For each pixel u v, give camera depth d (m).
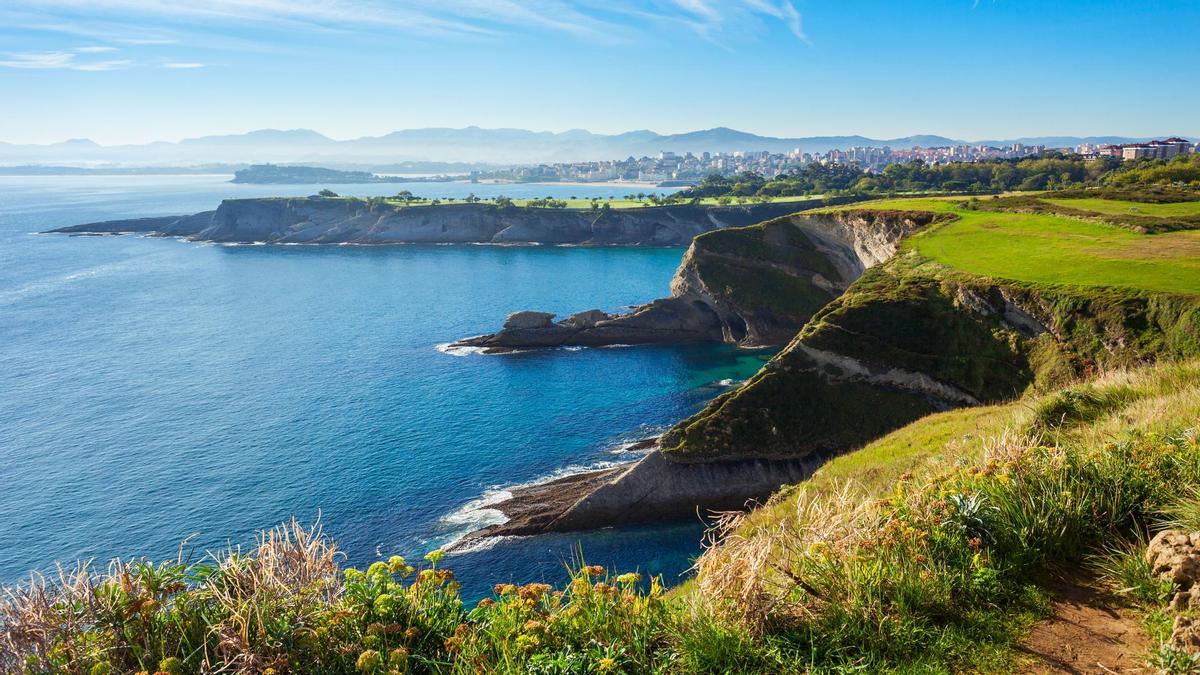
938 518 8.78
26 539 44.84
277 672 6.19
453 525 47.09
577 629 7.30
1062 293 52.91
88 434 62.38
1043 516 8.72
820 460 54.19
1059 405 18.27
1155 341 45.66
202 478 53.66
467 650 6.81
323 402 71.88
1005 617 7.38
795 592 7.52
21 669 5.91
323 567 7.34
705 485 51.44
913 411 56.50
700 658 6.80
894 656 6.81
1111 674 6.29
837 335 60.12
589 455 58.62
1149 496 9.22
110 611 6.37
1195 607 6.79
